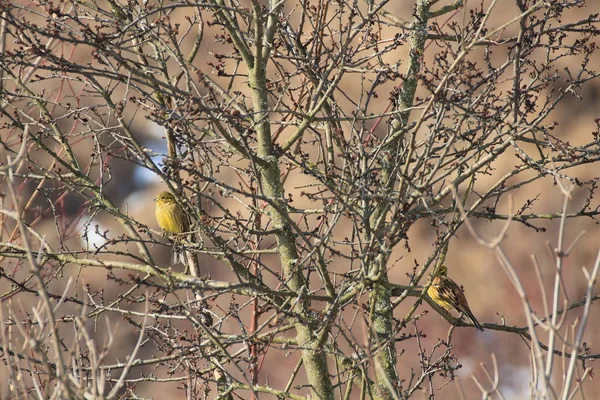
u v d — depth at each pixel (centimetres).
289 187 3189
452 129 1080
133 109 3055
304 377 2586
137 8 1341
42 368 1113
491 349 3080
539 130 1073
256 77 1191
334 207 1189
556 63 3716
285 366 2628
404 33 1270
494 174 3528
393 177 1124
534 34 1135
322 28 1242
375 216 1204
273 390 1204
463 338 3094
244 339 1065
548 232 3503
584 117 3700
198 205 1316
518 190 3547
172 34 1077
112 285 2498
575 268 3397
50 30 970
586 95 3716
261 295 1127
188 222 1534
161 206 1532
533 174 3547
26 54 975
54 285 2348
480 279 3478
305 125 1132
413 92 1318
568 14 3775
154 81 988
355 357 1120
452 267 3531
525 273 3434
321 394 1173
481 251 3519
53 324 706
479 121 1025
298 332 1184
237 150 1110
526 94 1084
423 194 1000
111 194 3381
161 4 1258
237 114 1047
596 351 2972
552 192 3547
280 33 1291
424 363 1244
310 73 1239
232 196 1185
